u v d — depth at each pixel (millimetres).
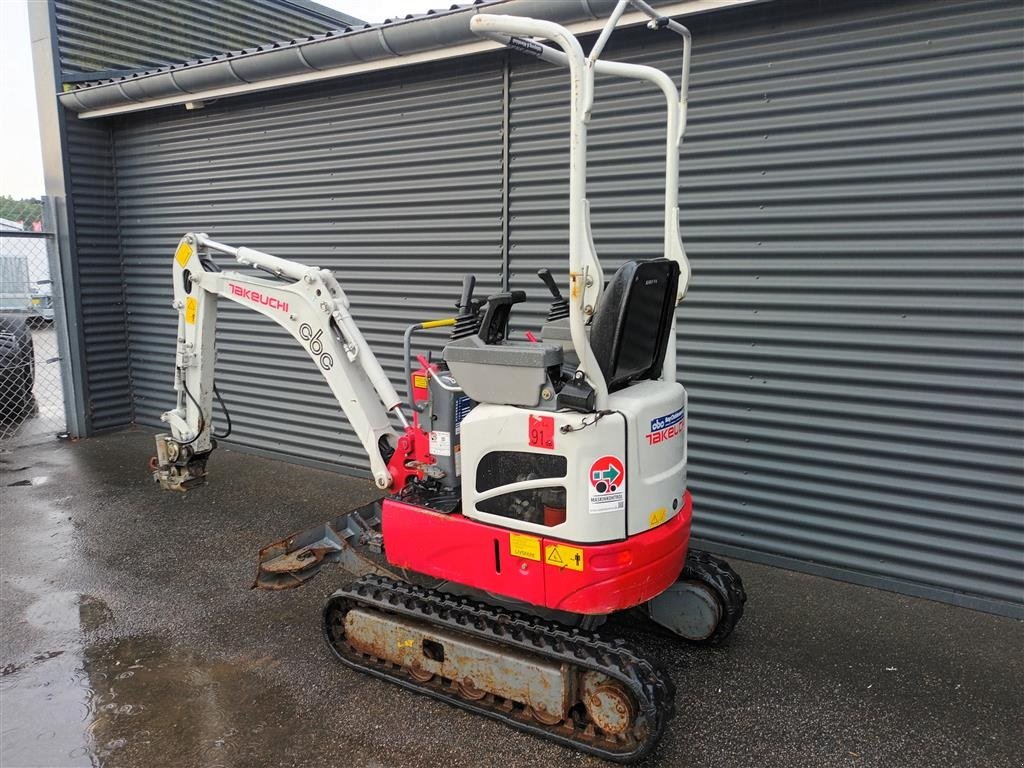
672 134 3191
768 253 4355
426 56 5273
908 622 3883
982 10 3646
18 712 3160
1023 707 3152
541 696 2898
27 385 8180
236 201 6859
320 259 6414
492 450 2992
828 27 4020
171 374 7711
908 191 3920
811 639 3711
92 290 7633
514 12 4629
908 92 3863
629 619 3803
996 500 3900
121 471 6535
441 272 5738
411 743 2957
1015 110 3627
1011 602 3941
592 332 2910
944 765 2805
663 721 2676
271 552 3604
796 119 4172
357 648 3471
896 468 4145
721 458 4691
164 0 8047
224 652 3637
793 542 4523
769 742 2939
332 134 6125
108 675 3439
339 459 6551
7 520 5363
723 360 4594
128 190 7648
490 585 3066
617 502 2809
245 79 6074
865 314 4121
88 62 7410
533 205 5199
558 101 4984
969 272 3818
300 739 2980
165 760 2859
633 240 4809
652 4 4219
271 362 6848
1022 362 3752
